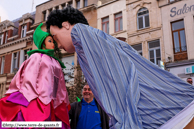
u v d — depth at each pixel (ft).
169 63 38.09
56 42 5.45
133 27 44.19
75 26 4.61
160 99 3.98
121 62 4.16
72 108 9.27
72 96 31.19
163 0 41.34
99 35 4.39
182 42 38.40
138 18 44.32
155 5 42.22
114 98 3.92
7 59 66.95
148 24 42.80
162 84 4.13
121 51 4.27
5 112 4.17
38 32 5.75
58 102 4.99
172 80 4.18
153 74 4.19
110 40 4.43
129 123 3.58
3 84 64.64
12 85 4.60
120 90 3.93
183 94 4.07
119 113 3.78
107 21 48.85
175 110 3.93
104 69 4.12
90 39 4.35
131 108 3.68
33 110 4.18
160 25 40.78
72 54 50.47
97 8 50.62
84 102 9.51
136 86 3.92
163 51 39.40
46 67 4.87
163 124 3.73
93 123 8.96
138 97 3.85
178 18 39.06
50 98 4.58
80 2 54.85
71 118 9.11
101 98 3.93
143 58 4.34
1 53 69.26
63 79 5.47
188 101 4.04
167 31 39.75
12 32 71.51
